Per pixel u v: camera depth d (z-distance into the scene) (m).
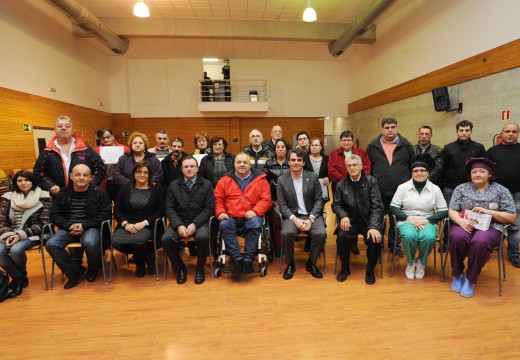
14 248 2.54
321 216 3.04
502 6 4.07
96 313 2.27
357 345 1.86
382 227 2.80
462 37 4.84
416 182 2.83
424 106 5.89
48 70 6.11
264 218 3.08
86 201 2.82
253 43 8.36
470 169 2.63
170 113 9.78
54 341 1.94
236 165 2.96
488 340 1.88
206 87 9.56
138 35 6.96
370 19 5.79
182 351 1.83
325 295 2.49
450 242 2.53
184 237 2.81
